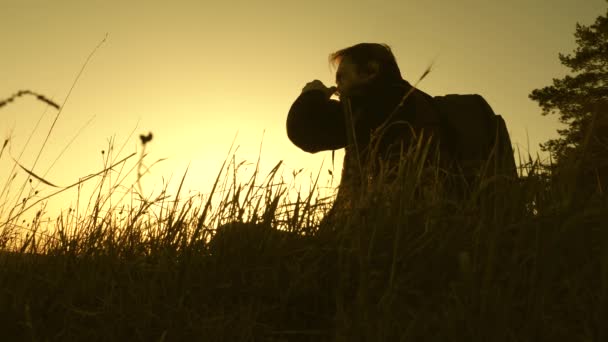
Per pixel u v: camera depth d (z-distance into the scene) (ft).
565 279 3.93
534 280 3.82
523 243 4.34
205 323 4.34
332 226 5.34
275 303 4.76
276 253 5.06
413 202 5.26
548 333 3.57
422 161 5.30
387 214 5.06
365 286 3.92
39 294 5.15
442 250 4.37
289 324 4.58
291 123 8.47
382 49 7.75
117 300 4.99
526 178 5.05
